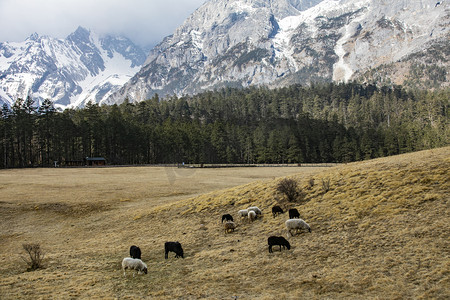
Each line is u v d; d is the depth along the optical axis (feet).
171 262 61.93
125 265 55.52
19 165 346.74
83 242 88.53
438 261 43.11
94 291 48.24
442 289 37.11
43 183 192.95
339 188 85.61
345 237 58.08
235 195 108.37
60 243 89.66
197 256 63.52
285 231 68.74
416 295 37.06
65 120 379.55
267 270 50.47
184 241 76.84
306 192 90.48
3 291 49.55
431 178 73.15
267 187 106.52
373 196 73.31
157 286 49.08
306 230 65.51
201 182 195.83
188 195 147.74
